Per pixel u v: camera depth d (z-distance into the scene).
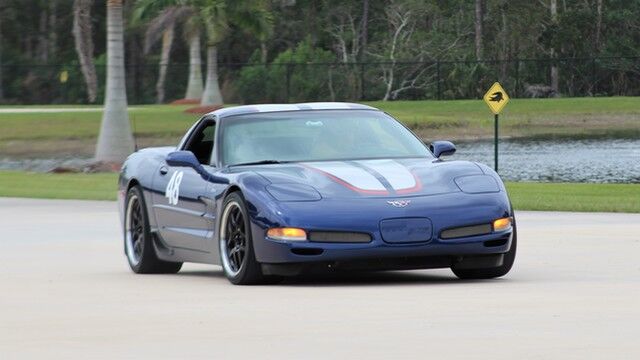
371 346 14.27
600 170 76.75
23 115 123.81
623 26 163.50
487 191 21.41
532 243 29.25
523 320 16.17
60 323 16.77
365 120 23.97
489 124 116.19
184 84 168.50
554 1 162.38
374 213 20.66
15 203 47.72
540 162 83.25
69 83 167.00
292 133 23.48
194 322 16.61
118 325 16.45
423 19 160.50
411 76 153.50
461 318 16.45
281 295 19.64
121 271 25.47
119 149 80.88
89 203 47.47
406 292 19.67
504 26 163.00
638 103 121.56
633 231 32.47
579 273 22.62
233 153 23.27
